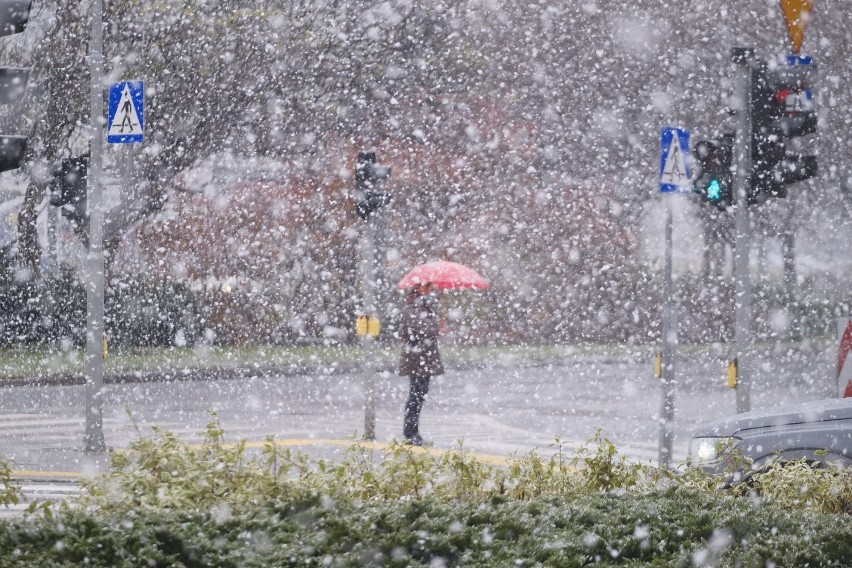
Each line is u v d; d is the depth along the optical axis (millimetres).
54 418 42875
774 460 17172
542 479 16203
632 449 33938
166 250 79125
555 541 12625
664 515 13625
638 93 97125
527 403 48156
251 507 14320
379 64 86625
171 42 73875
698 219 93000
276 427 40344
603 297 88688
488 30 96750
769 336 83875
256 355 68375
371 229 36938
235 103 76938
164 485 14609
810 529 13188
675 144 27766
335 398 50344
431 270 39781
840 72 85688
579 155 95625
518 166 93125
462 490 15641
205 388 54469
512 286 87938
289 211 80688
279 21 77500
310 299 79125
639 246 91688
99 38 35031
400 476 15914
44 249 78438
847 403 19859
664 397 27250
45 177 73062
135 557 12086
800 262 95250
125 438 37375
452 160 91625
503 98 95625
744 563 12102
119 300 72250
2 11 13328
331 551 12547
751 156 28078
